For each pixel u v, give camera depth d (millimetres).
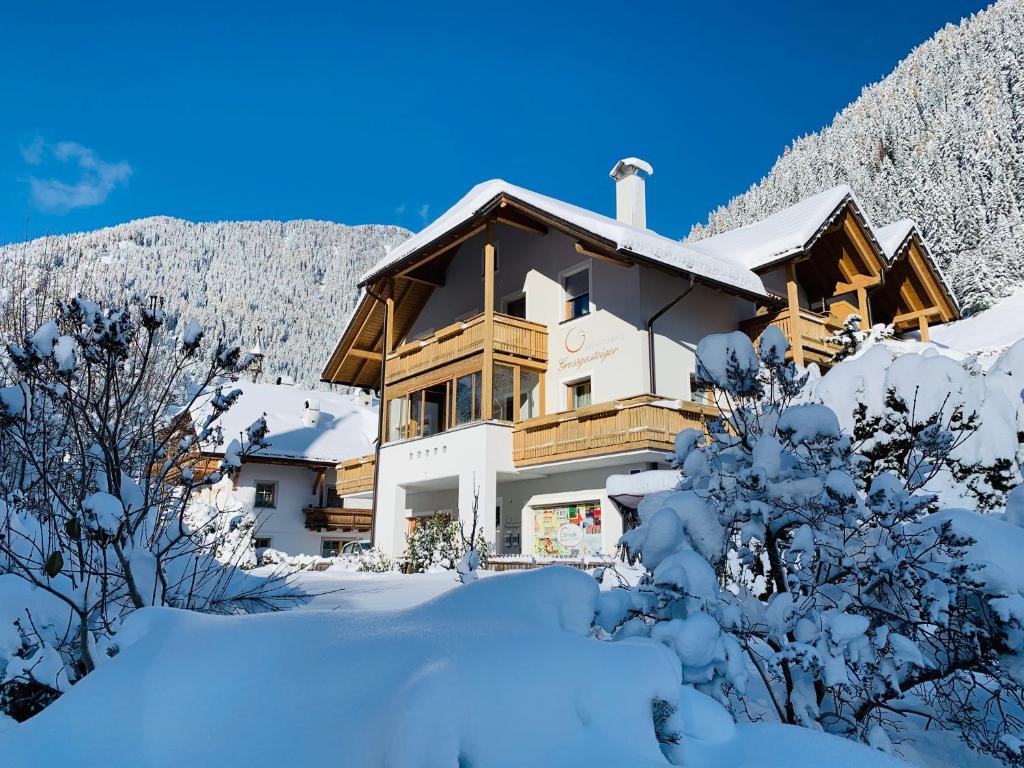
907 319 22688
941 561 3781
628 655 3061
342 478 25453
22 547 5195
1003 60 87750
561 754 2637
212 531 6605
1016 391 5684
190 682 3131
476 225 20094
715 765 2943
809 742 3055
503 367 20250
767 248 19297
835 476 3812
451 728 2520
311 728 2750
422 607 3689
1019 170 59344
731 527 4270
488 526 18406
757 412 4531
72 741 2916
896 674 3736
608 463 17719
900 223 21750
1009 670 3600
